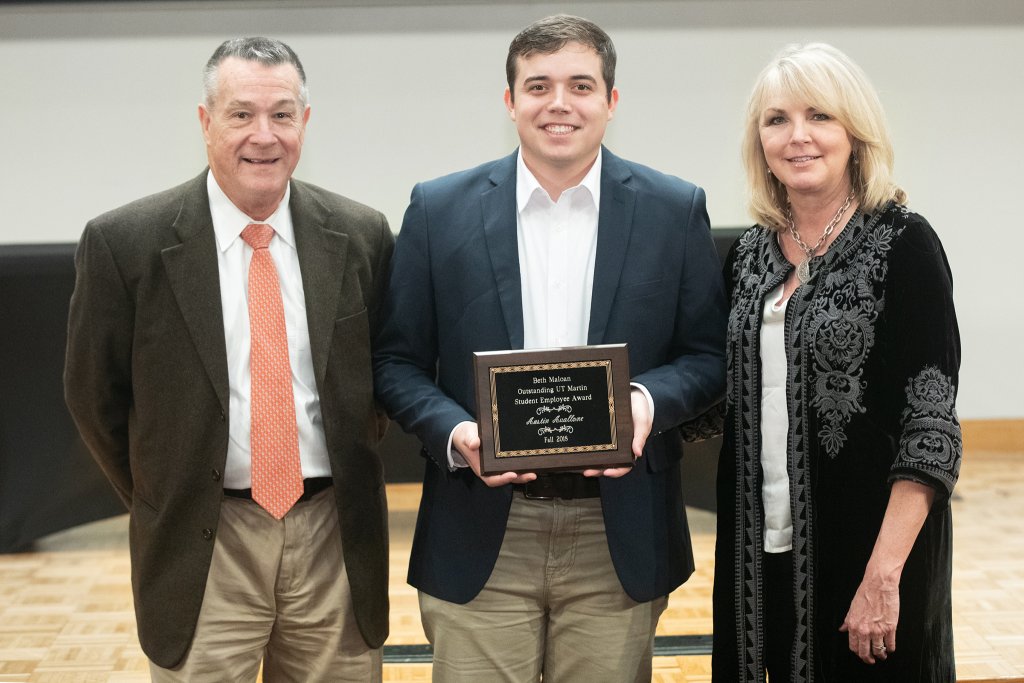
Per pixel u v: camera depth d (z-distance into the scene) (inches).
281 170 73.2
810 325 72.2
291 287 76.0
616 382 71.4
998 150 173.5
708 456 159.0
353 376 77.3
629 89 163.6
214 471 73.3
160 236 73.7
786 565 74.9
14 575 143.2
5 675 111.5
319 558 77.3
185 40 157.3
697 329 79.7
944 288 69.9
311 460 76.2
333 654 78.5
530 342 77.0
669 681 109.1
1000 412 185.2
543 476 73.9
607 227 76.5
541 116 73.2
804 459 72.7
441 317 78.2
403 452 159.8
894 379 70.4
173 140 160.1
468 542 76.9
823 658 73.4
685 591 133.6
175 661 74.8
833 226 74.4
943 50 168.9
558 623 79.0
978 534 151.9
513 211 77.1
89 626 125.5
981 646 114.7
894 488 69.7
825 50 73.5
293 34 158.6
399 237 79.8
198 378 73.0
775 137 73.7
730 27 162.6
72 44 156.5
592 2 160.1
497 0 158.7
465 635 77.6
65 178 160.2
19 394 150.2
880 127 72.6
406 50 159.9
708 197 166.7
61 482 152.3
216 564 75.0
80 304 74.1
